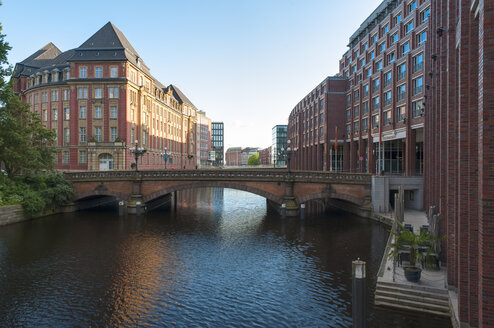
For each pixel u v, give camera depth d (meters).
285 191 35.19
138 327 12.67
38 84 58.19
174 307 14.31
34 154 34.47
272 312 13.86
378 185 33.44
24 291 15.84
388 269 16.00
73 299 15.01
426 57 33.81
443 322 12.24
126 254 21.75
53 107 56.62
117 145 51.62
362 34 65.94
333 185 34.47
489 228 7.35
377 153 51.34
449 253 13.27
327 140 62.19
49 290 15.96
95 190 37.25
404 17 46.78
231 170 35.91
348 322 13.00
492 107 7.26
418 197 35.06
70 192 37.03
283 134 143.50
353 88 58.56
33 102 59.88
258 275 18.05
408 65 40.06
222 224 31.66
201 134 130.38
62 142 55.19
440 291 13.23
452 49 13.18
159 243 24.58
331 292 15.79
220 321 13.13
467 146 10.59
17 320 13.12
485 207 7.39
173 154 79.75
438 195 20.64
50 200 34.69
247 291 15.96
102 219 33.56
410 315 12.72
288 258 20.89
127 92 52.59
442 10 17.27
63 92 55.75
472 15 9.61
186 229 29.41
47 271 18.52
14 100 33.47
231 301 14.90
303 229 29.05
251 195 65.06
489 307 7.39
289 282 17.03
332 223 31.48
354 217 34.66
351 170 58.28
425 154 32.75
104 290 16.03
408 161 40.09
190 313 13.78
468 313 10.00
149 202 40.41
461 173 10.48
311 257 21.03
